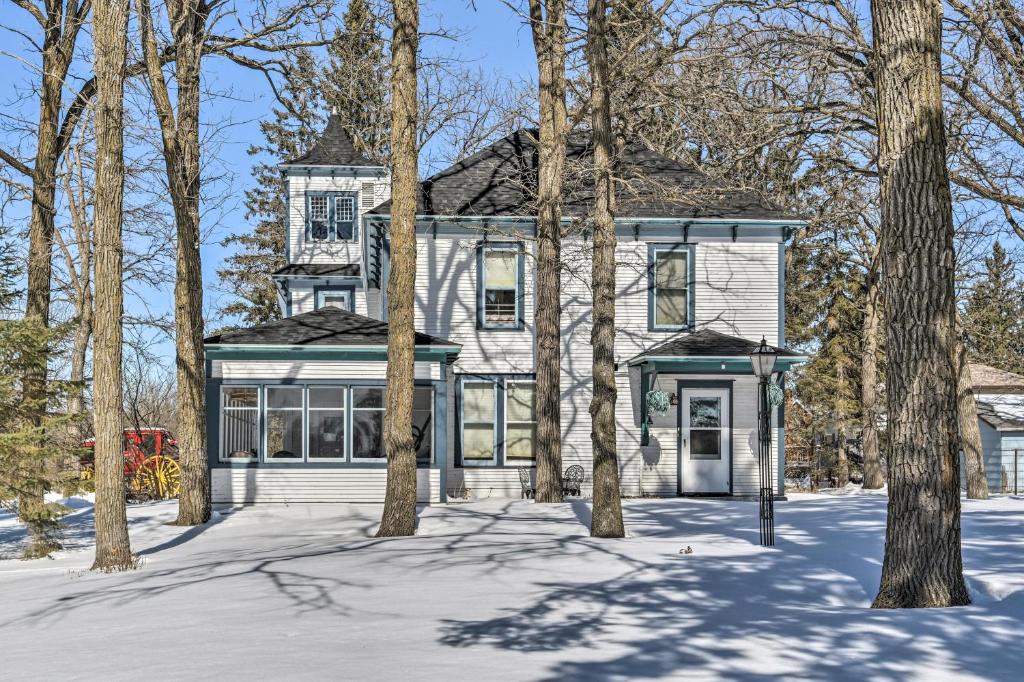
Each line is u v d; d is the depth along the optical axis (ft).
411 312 62.90
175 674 25.32
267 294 183.42
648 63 74.79
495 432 90.02
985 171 77.97
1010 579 35.73
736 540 52.26
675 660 25.64
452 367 90.07
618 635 29.09
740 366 85.05
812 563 42.75
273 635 30.58
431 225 90.43
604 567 43.27
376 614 33.76
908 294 34.55
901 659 25.16
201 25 71.46
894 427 34.63
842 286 143.64
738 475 89.86
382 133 144.05
